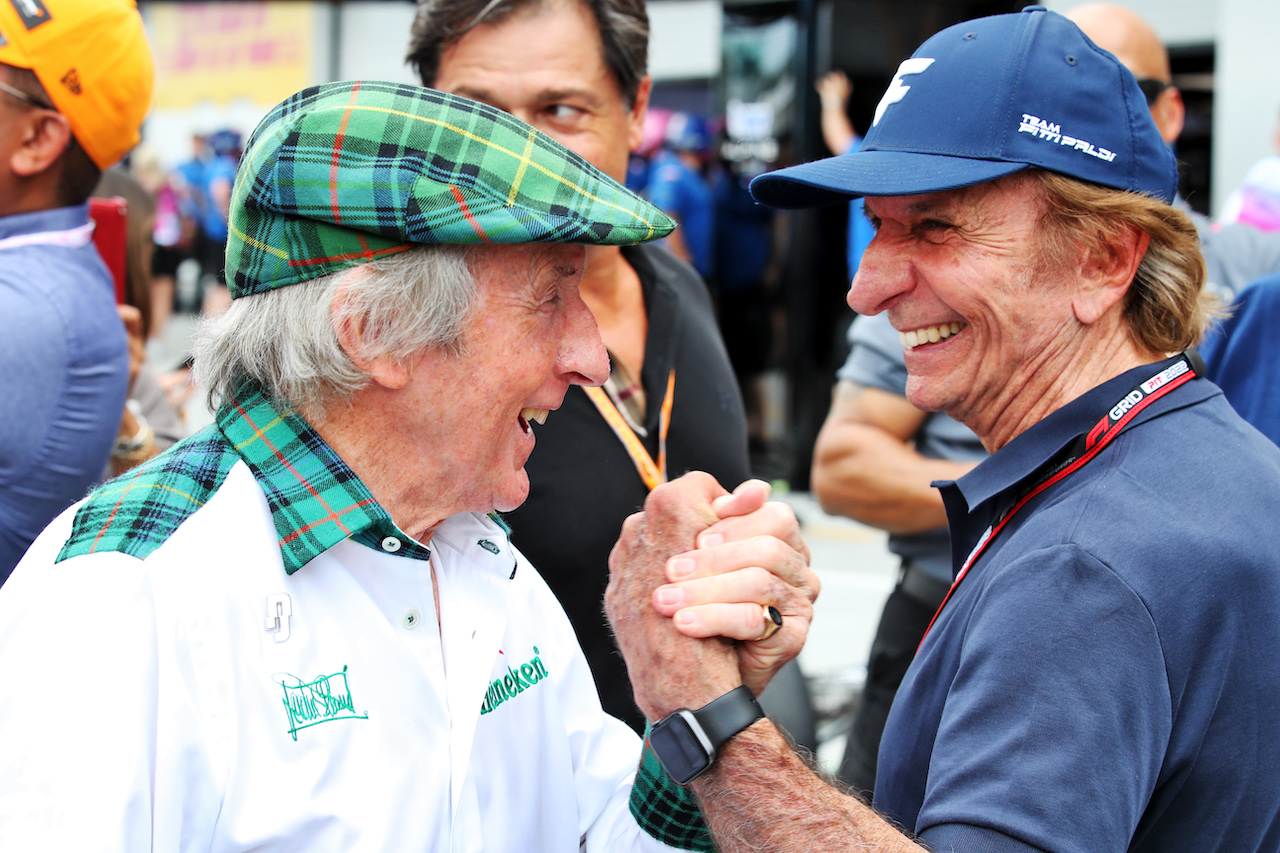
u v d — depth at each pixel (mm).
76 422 1814
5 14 1742
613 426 1782
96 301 1887
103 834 896
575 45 1844
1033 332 1235
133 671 944
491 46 1831
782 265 6672
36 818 893
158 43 9867
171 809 945
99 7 1817
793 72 6480
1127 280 1217
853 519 2430
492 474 1141
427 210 1014
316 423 1096
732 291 6832
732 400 2088
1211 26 5664
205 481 1066
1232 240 2652
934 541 2314
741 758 1082
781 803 1049
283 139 1028
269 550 1051
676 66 7301
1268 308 1916
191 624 989
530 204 1041
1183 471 1098
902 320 1318
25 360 1713
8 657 950
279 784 1002
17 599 984
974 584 1160
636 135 2121
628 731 1452
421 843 1069
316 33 8930
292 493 1063
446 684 1148
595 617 1737
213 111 9734
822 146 6531
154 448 2400
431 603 1133
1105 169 1204
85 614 950
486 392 1088
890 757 1229
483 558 1217
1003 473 1226
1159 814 1069
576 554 1710
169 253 9609
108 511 1028
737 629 1110
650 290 1983
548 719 1289
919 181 1196
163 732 950
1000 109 1208
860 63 6430
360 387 1061
